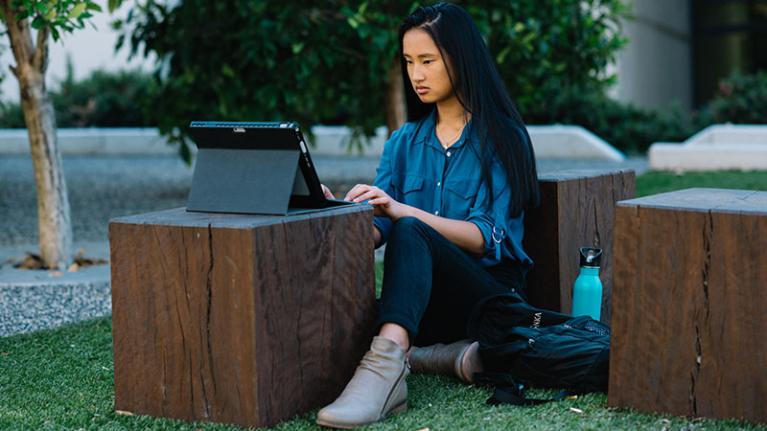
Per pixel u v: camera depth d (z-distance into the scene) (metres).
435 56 2.76
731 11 16.77
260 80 6.61
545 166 10.98
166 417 2.44
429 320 2.84
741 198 2.46
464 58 2.77
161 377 2.44
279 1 6.34
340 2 6.67
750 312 2.25
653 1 15.24
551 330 2.69
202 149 2.52
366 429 2.34
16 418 2.52
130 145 14.18
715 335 2.29
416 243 2.55
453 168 2.84
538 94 7.94
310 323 2.43
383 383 2.41
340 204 2.60
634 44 14.30
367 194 2.66
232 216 2.40
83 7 4.21
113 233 2.44
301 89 6.97
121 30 7.25
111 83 15.09
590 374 2.59
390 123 7.56
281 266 2.33
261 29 6.16
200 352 2.37
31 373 3.01
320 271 2.45
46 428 2.43
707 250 2.28
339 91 7.75
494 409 2.49
